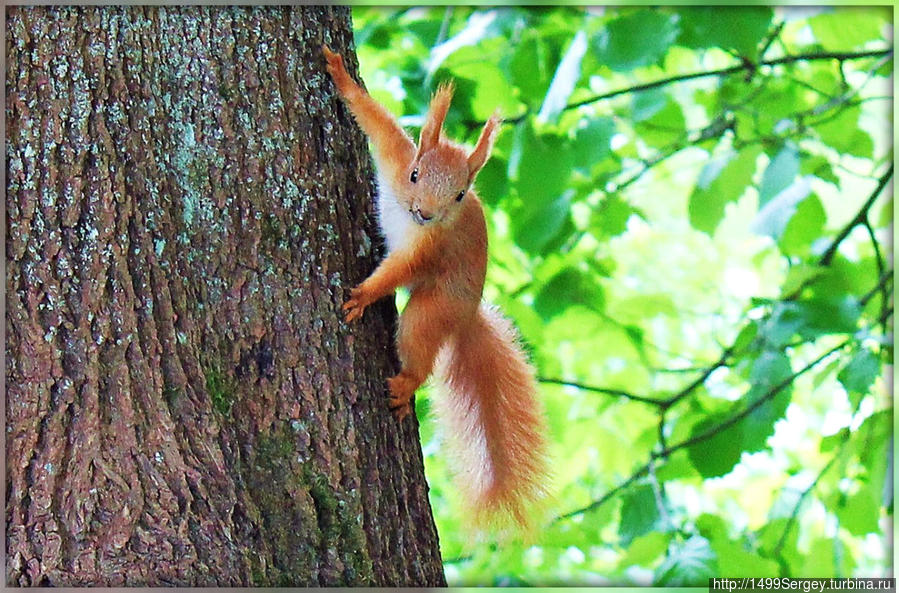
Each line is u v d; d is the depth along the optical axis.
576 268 13.52
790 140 12.15
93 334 6.40
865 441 10.88
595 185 13.39
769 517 12.03
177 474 6.38
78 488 6.23
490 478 9.63
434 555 7.52
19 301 6.37
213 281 6.83
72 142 6.56
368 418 7.28
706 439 11.80
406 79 11.89
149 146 6.75
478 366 9.75
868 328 11.04
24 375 6.32
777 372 11.21
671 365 16.00
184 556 6.25
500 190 12.09
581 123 11.98
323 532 6.83
